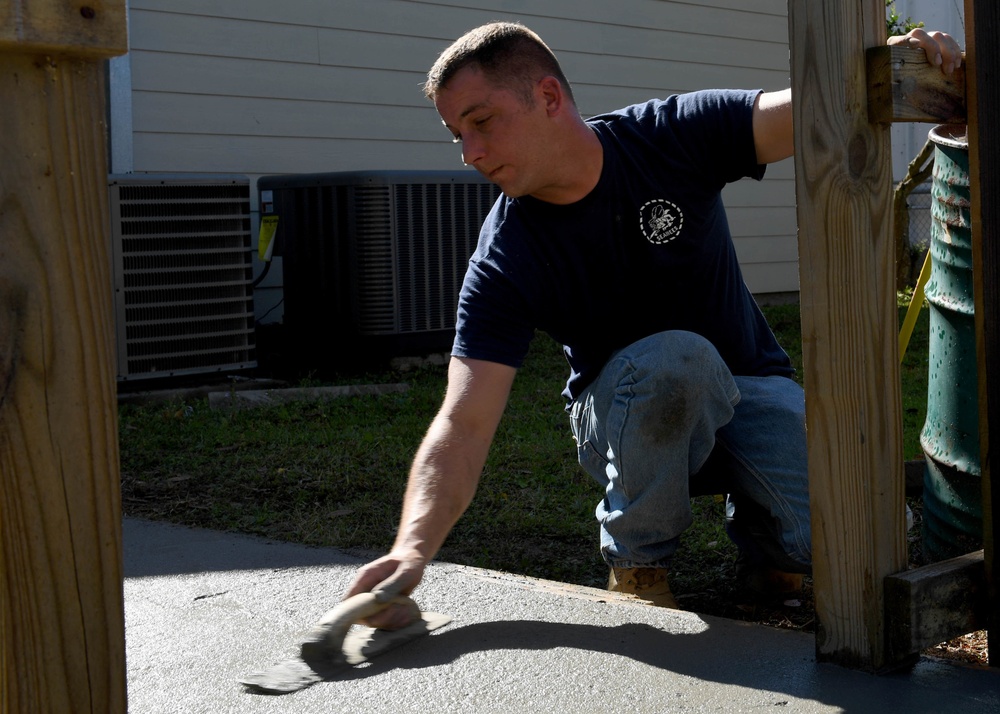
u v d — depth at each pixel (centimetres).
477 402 221
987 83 183
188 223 567
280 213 663
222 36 691
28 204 101
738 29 972
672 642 204
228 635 218
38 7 97
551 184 224
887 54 173
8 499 102
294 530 347
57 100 102
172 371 567
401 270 628
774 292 1009
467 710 172
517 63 215
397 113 770
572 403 264
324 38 733
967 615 191
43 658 105
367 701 177
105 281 107
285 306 668
